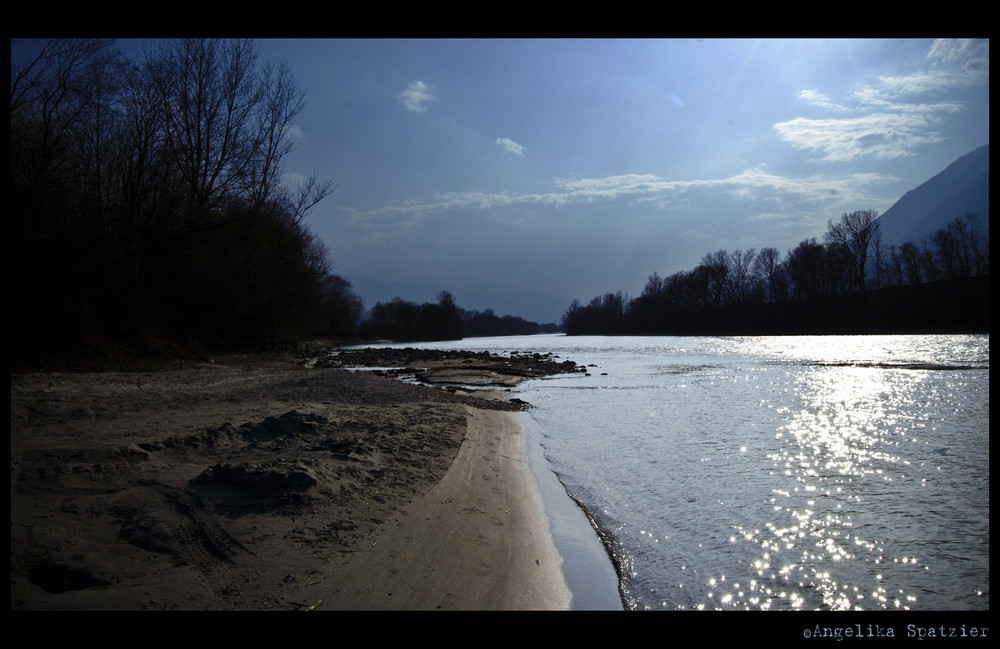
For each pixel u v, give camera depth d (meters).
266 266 37.72
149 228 26.88
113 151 26.09
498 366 36.88
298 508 6.68
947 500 8.33
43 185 19.56
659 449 12.21
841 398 20.27
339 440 9.77
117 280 23.91
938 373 28.33
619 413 17.78
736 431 14.24
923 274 82.25
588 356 52.56
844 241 86.31
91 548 5.41
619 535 7.18
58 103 20.83
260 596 4.79
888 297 81.69
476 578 5.55
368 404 15.45
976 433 13.36
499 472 9.93
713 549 6.67
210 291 33.16
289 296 40.22
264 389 17.16
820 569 6.05
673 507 8.23
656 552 6.60
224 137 32.84
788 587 5.65
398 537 6.34
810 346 56.97
